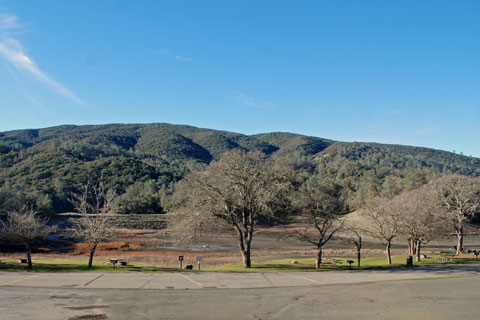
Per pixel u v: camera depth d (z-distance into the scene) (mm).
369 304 14664
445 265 30500
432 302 15102
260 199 24844
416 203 34875
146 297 15391
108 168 142750
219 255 42562
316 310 13570
